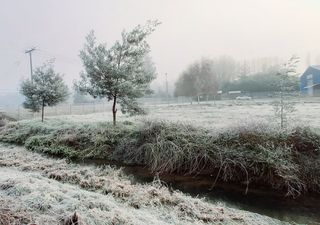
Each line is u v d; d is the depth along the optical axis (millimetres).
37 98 15656
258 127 7812
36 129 13039
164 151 8422
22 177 5426
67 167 8102
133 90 11023
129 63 11125
